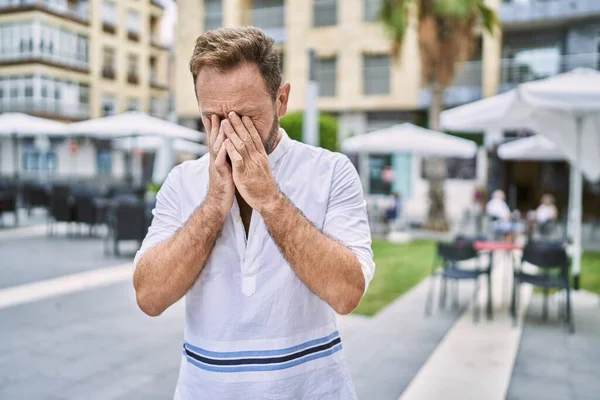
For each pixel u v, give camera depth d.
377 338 4.64
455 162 19.22
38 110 9.56
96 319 4.99
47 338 4.40
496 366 3.98
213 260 1.14
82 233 11.23
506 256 9.46
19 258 8.12
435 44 12.91
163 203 1.27
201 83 1.05
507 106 6.07
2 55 8.09
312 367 1.17
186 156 17.88
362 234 1.20
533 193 20.67
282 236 1.06
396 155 20.19
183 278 1.12
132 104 10.07
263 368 1.12
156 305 1.17
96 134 11.30
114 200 10.25
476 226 12.95
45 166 19.06
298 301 1.14
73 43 7.62
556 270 8.22
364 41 20.06
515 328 5.06
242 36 1.04
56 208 10.54
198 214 1.11
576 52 18.14
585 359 4.17
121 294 6.01
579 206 6.78
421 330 4.91
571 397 3.43
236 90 1.02
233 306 1.13
